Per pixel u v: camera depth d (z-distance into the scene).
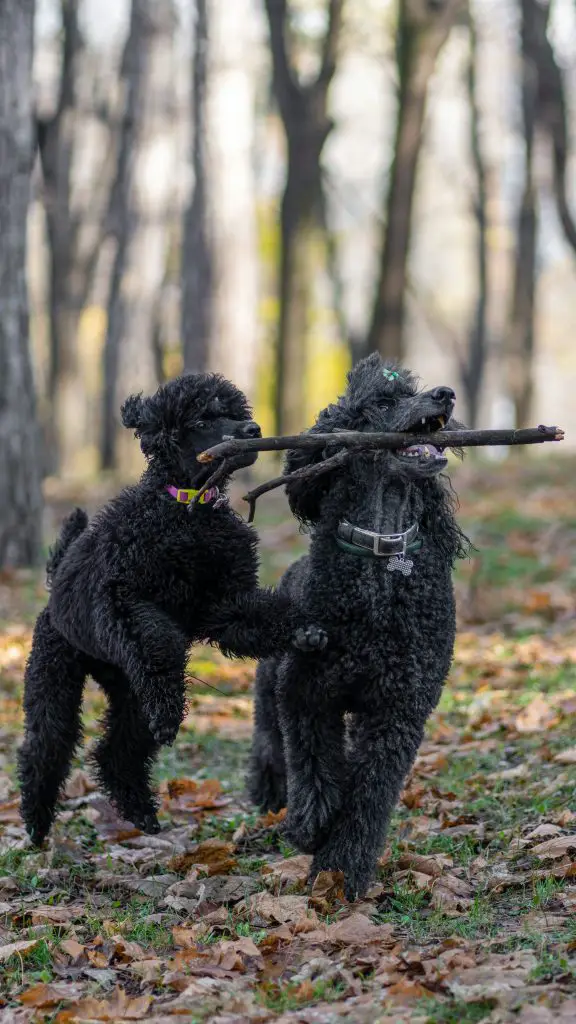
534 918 5.75
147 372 43.25
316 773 6.48
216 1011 5.05
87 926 6.18
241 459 6.93
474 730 9.68
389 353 25.42
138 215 35.09
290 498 7.07
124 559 6.78
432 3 24.45
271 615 6.62
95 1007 5.18
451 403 6.53
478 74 41.56
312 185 28.66
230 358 29.75
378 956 5.57
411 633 6.44
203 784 8.56
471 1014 4.82
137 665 6.51
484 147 41.88
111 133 37.50
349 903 6.21
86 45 38.44
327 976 5.36
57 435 34.88
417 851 7.01
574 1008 4.70
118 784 7.78
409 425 6.51
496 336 50.28
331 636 6.50
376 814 6.34
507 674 11.12
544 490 21.84
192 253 28.12
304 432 7.17
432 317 44.56
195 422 6.90
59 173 34.00
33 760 7.48
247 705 10.95
